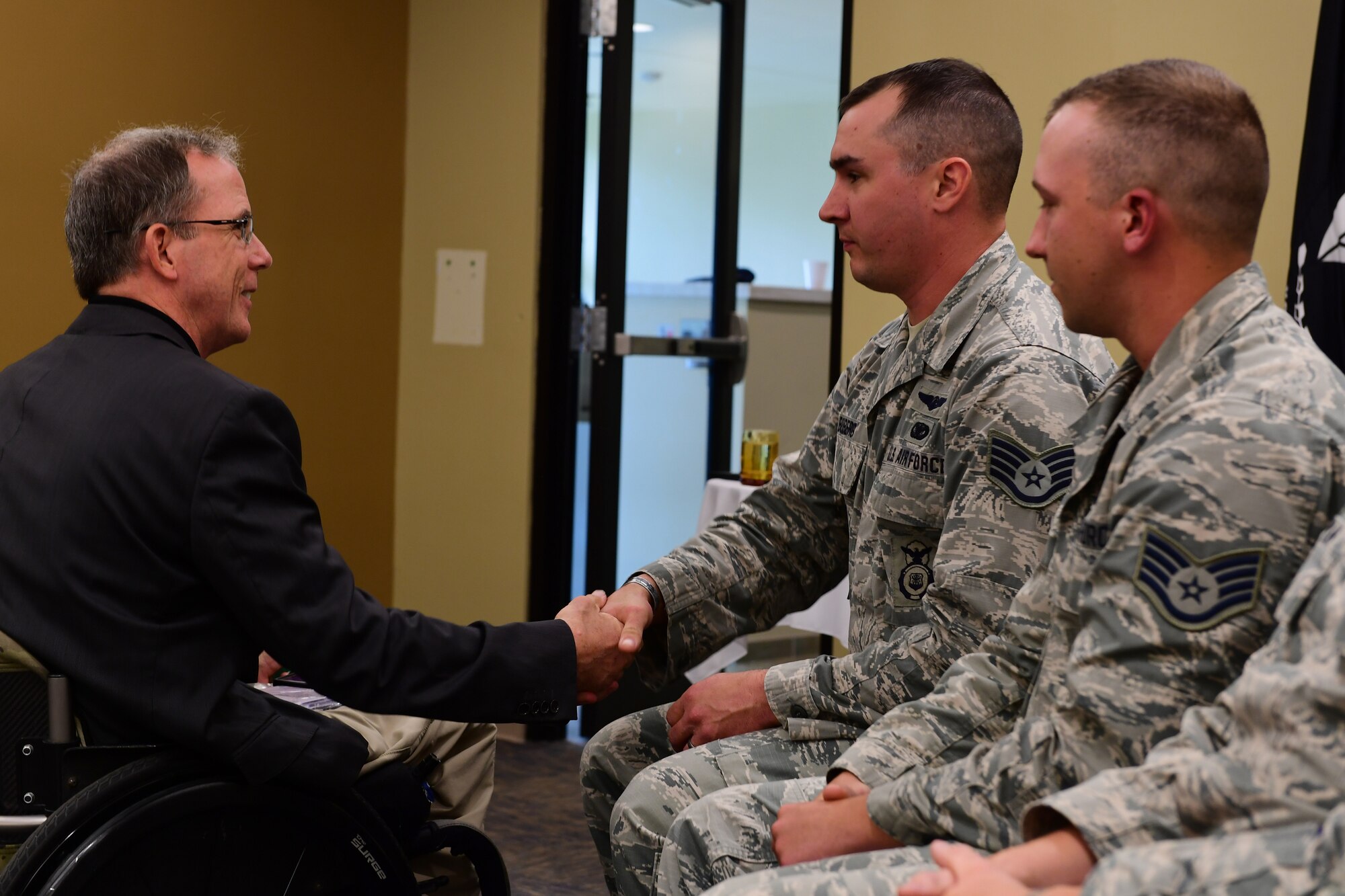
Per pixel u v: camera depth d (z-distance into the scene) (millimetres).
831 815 1340
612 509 3881
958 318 1730
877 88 1813
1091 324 1312
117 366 1580
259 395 1537
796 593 2041
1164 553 1131
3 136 3182
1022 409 1562
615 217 3822
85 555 1490
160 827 1449
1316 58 2520
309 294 3920
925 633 1624
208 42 3602
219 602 1534
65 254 3328
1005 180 1783
